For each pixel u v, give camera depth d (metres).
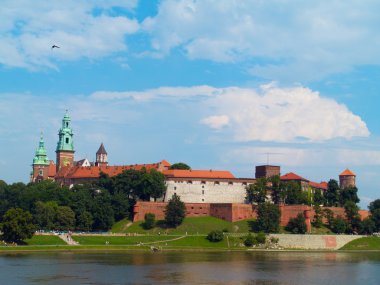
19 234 194.12
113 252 198.62
